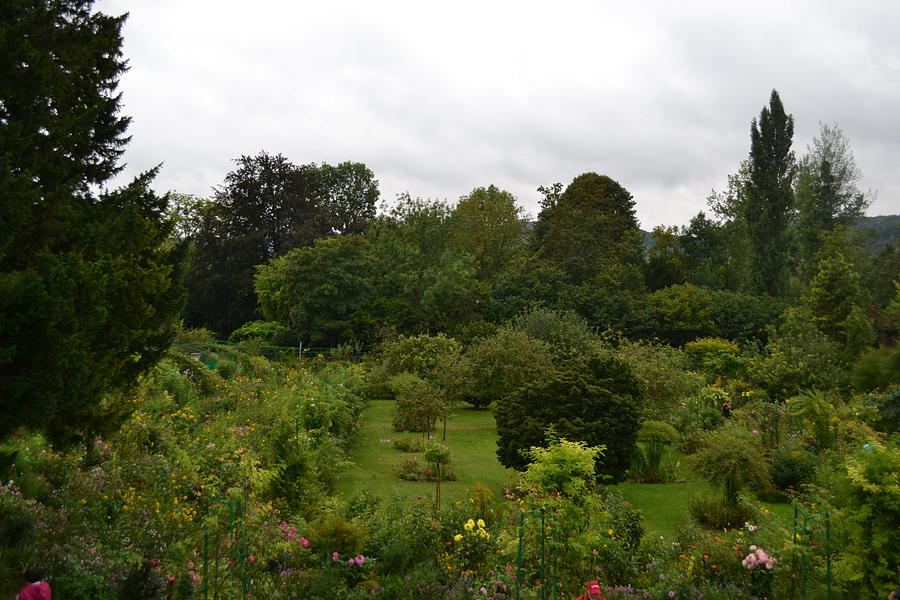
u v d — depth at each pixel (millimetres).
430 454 13961
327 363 34562
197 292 49594
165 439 12977
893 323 34250
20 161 7410
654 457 17344
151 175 9773
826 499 10828
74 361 6926
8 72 7293
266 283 45312
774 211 47625
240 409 17594
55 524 7926
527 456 14164
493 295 45188
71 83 8492
